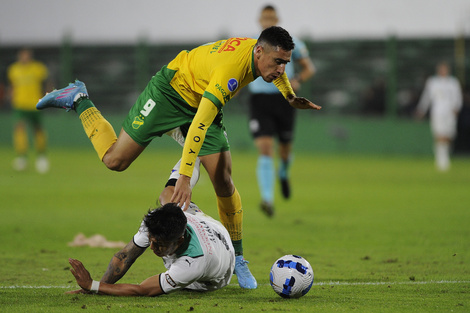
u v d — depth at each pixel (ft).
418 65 250.78
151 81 62.08
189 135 52.95
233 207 60.85
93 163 205.57
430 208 118.62
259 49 54.08
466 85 246.47
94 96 279.49
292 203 126.52
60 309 48.32
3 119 270.46
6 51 282.36
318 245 82.89
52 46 280.51
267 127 108.06
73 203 120.98
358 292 55.93
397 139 246.27
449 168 206.18
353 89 256.93
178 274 50.24
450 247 81.30
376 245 82.84
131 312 47.55
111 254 74.95
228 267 54.54
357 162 223.30
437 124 202.39
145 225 49.11
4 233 88.48
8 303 50.34
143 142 61.82
